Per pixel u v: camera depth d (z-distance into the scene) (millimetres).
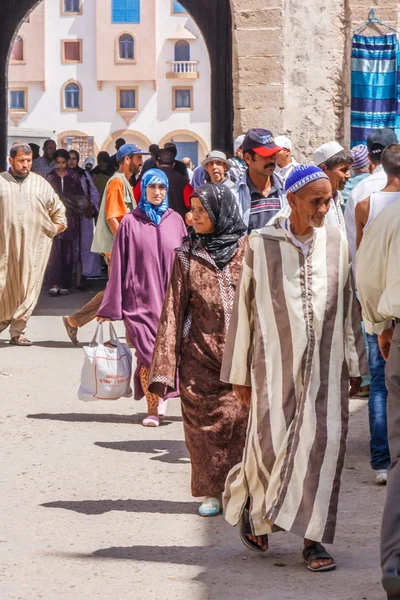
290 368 6363
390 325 6273
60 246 21891
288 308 6379
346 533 7207
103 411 11164
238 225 7758
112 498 8078
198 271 7617
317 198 6262
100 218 14516
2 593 6094
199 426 7508
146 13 85750
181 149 87312
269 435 6359
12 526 7383
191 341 7598
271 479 6344
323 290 6398
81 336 16328
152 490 8289
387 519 5645
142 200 10617
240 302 6531
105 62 86500
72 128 87062
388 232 6020
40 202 15344
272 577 6328
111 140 87188
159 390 7566
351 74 16328
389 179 7758
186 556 6754
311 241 6438
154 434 10156
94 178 24547
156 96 86500
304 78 16688
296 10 16625
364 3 16375
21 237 15234
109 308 10445
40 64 86625
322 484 6207
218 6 31922
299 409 6316
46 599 5996
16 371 13336
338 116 16719
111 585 6219
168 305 7602
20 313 15305
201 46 86062
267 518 6281
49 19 86438
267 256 6441
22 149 15258
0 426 10414
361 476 8664
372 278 6102
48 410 11164
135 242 10438
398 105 16359
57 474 8734
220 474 7492
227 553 6816
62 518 7570
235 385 6672
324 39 16594
